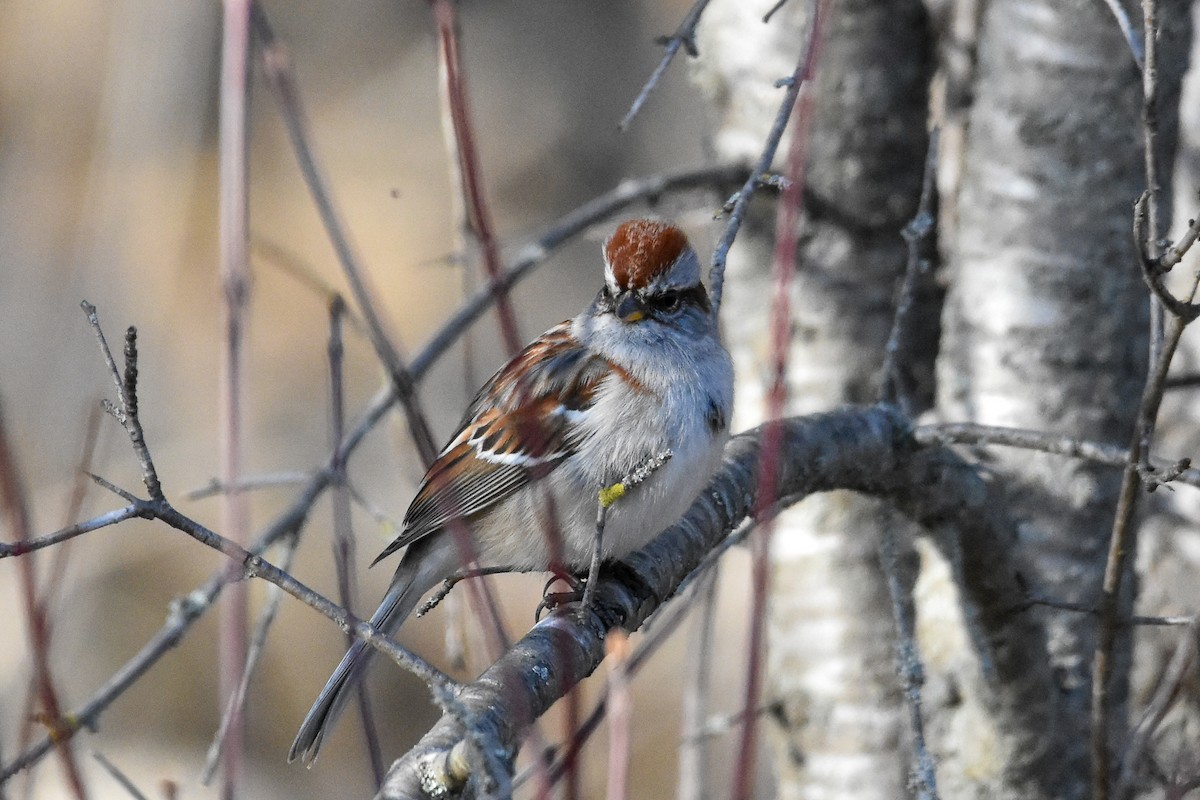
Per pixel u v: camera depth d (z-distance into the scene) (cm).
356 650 795
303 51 2647
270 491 2053
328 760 1788
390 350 671
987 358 954
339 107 2611
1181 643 880
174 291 2131
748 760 416
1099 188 926
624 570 809
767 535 442
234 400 521
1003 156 947
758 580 434
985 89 962
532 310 2353
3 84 2216
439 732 539
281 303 2347
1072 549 920
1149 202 665
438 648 1888
